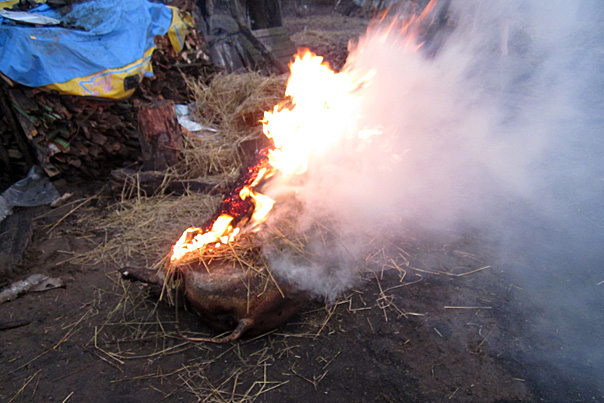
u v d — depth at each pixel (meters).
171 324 3.23
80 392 2.69
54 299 3.59
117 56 5.99
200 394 2.64
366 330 3.09
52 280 3.76
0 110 5.53
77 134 5.83
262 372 2.79
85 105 5.87
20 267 4.00
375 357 2.86
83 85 5.66
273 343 3.01
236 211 3.57
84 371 2.85
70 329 3.24
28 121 5.45
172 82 7.22
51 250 4.28
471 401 2.52
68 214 4.98
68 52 5.62
